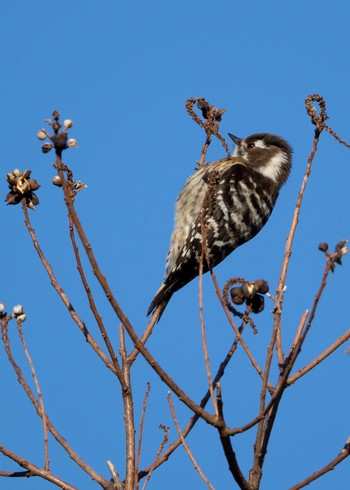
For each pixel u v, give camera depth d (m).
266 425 6.93
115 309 6.55
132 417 7.60
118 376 7.70
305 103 8.39
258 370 6.97
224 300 7.02
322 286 6.21
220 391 6.41
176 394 6.43
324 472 6.82
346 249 6.18
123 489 7.29
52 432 7.52
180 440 7.38
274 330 6.63
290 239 7.66
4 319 7.29
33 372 7.20
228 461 6.54
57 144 6.59
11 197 8.45
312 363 7.22
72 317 8.35
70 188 8.22
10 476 7.19
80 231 6.63
